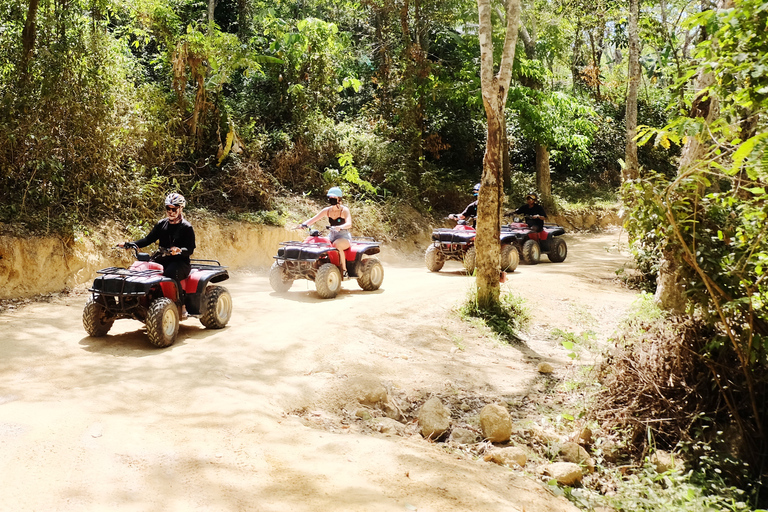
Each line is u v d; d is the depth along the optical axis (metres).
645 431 5.93
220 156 14.97
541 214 16.50
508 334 8.95
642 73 34.72
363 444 4.71
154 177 12.84
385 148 19.58
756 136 3.80
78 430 4.43
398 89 21.44
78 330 7.68
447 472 4.33
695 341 6.14
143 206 12.40
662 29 24.80
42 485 3.62
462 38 23.88
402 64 21.36
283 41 18.44
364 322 8.61
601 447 5.83
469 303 9.64
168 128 13.94
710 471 5.38
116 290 6.82
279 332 7.68
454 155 26.23
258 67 15.94
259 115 17.66
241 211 14.83
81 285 10.49
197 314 7.54
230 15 21.28
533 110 22.47
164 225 7.59
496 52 22.78
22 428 4.43
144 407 5.01
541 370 7.65
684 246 5.51
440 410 5.83
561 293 11.58
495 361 7.92
